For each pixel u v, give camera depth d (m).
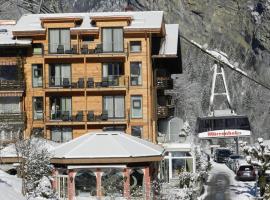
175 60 83.00
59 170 58.47
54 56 78.44
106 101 78.44
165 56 79.38
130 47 78.50
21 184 50.47
